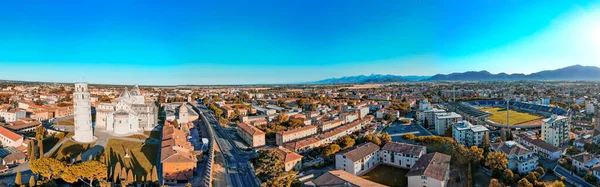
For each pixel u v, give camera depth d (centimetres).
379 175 13700
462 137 18662
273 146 18312
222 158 15438
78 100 16812
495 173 12531
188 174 12362
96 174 11044
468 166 13638
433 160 12594
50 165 11100
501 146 14512
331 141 18600
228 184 11956
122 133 19675
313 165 14362
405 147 14888
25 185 10800
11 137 16400
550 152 15162
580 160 12888
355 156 13700
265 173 12212
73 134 18575
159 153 15488
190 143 17325
